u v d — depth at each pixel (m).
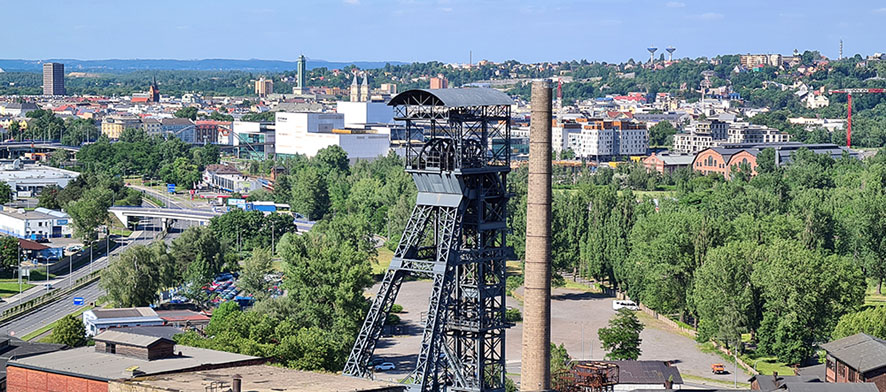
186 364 174.38
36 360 179.38
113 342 182.62
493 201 193.12
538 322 181.88
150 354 178.88
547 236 181.12
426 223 189.25
